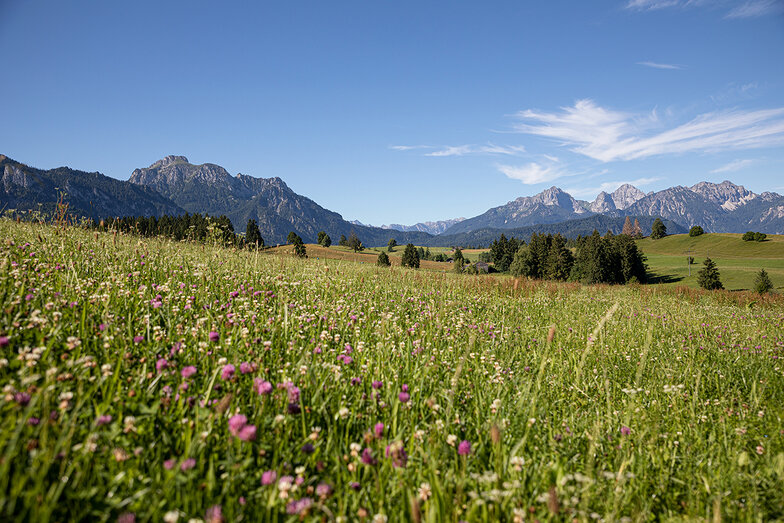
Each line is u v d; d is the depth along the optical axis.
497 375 4.72
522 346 7.10
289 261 13.70
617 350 7.56
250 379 3.31
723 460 3.42
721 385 5.75
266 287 7.80
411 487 2.43
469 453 2.71
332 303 7.29
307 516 2.01
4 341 2.75
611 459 3.28
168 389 2.88
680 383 5.82
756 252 132.38
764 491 2.95
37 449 1.98
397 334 5.84
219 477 2.33
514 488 2.44
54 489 1.87
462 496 2.40
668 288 32.19
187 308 5.12
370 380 3.93
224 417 2.72
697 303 22.94
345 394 3.53
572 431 3.66
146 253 8.66
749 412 4.52
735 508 2.74
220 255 10.74
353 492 2.38
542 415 3.97
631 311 13.84
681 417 4.41
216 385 3.05
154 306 4.60
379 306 8.47
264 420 2.77
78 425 2.33
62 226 8.95
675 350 7.71
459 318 8.11
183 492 2.09
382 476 2.52
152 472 2.20
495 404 3.54
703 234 165.62
